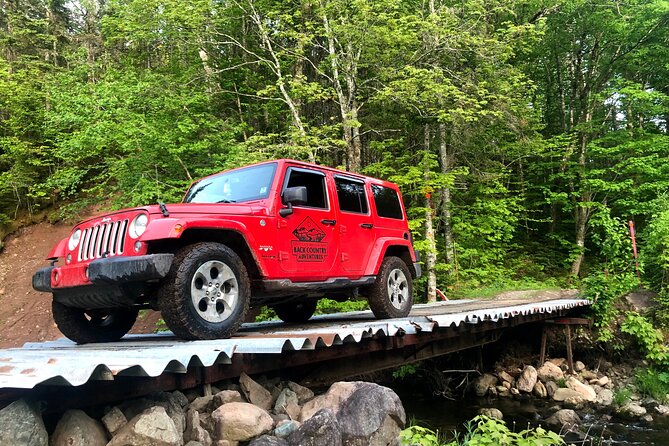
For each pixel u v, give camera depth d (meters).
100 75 16.20
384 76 14.07
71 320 4.95
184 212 4.29
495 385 10.89
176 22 14.14
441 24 14.45
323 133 13.68
